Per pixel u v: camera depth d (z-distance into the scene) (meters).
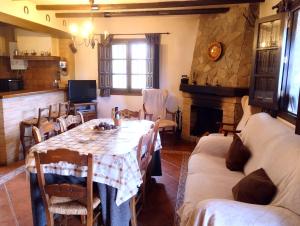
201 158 2.92
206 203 1.53
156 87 5.86
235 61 4.67
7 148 4.05
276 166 1.88
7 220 2.49
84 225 2.40
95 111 6.05
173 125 5.09
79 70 6.23
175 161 4.23
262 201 1.73
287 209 1.49
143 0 4.40
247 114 3.82
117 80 6.19
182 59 5.75
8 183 3.32
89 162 1.83
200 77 5.36
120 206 2.15
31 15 4.70
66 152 1.85
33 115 4.71
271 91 3.14
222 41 4.96
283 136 2.09
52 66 6.05
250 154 2.57
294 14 2.75
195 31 5.60
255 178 1.85
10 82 5.78
